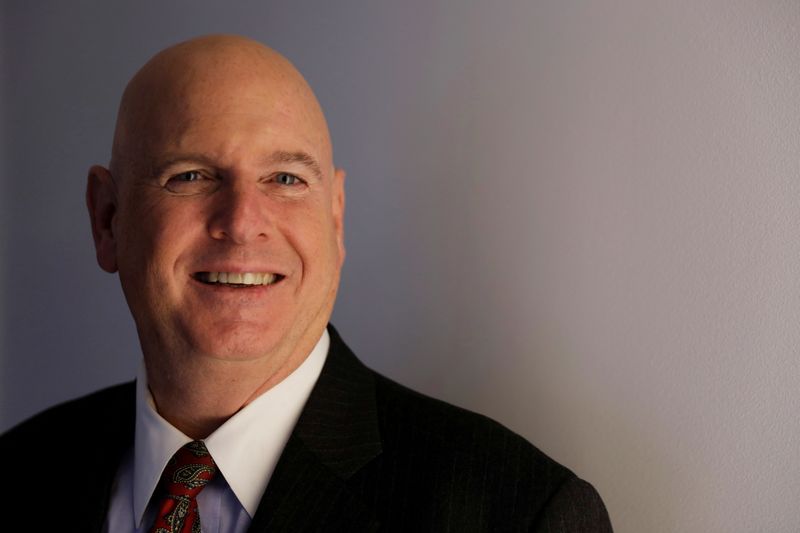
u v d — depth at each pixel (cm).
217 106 136
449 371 175
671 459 149
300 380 144
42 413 178
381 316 184
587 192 159
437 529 129
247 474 138
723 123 144
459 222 174
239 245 134
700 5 147
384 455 138
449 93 175
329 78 190
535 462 134
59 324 220
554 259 163
